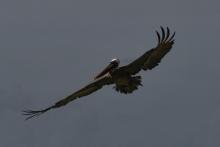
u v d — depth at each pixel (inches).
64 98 1670.8
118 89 1670.8
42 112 1662.2
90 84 1673.2
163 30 1627.7
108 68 1683.1
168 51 1636.3
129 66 1656.0
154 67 1649.9
